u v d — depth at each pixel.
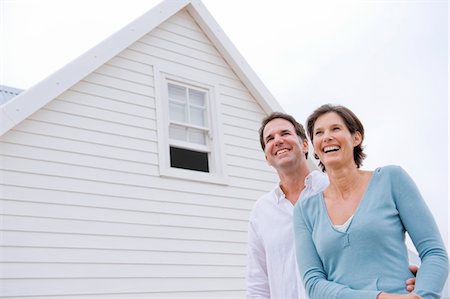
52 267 5.88
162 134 7.46
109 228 6.50
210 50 8.64
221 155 8.04
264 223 3.48
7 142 5.98
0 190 5.77
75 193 6.35
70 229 6.16
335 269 2.27
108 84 7.14
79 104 6.75
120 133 7.04
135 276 6.52
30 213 5.91
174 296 6.80
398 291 2.07
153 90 7.64
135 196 6.88
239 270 7.64
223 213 7.75
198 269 7.17
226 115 8.40
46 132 6.34
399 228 2.20
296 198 3.48
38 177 6.11
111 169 6.77
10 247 5.66
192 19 8.61
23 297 5.57
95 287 6.15
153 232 6.88
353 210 2.29
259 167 8.49
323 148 2.41
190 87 8.15
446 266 2.08
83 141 6.64
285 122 3.50
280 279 3.32
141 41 7.76
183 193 7.40
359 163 2.53
